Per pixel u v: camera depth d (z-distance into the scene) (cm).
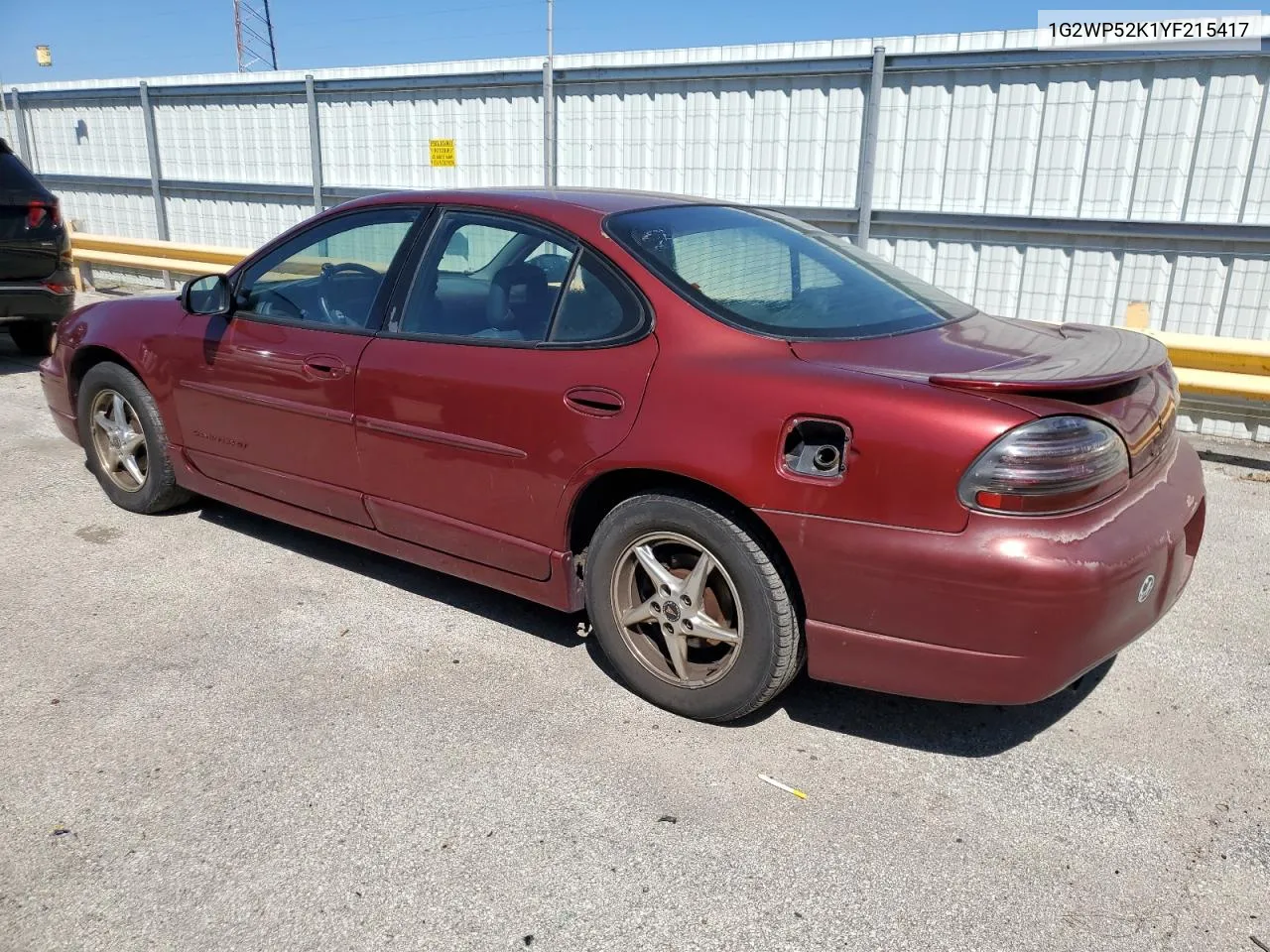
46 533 454
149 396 450
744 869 246
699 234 335
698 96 888
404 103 1070
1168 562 269
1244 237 677
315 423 376
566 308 318
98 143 1356
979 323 333
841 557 262
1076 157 733
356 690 324
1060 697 331
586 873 244
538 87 976
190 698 317
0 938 220
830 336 293
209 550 437
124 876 240
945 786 282
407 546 369
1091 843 259
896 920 231
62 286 740
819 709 321
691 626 299
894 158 808
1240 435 645
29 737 294
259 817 261
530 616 381
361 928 225
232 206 1252
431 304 350
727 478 274
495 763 287
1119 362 276
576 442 304
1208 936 227
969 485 245
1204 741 306
